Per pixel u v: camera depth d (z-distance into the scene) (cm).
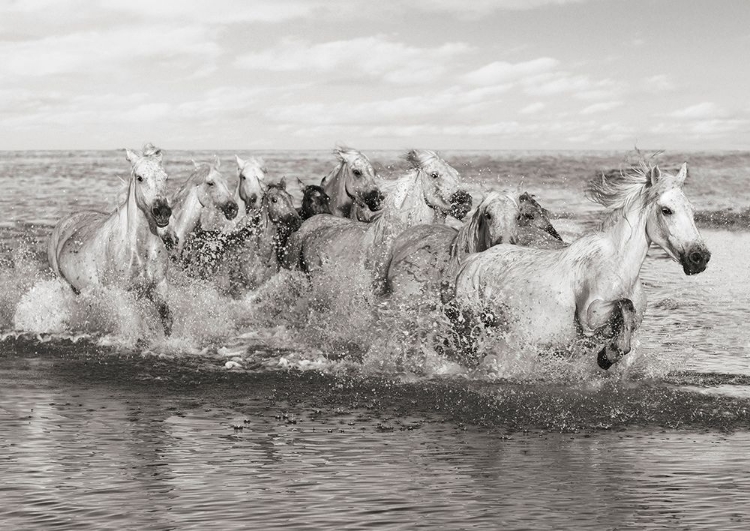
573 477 687
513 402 924
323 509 614
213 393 1003
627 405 913
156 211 1242
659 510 613
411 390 993
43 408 923
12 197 4197
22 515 603
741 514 605
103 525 585
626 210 913
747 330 1373
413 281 1093
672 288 1814
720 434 819
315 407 933
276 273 1486
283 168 6191
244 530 577
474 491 651
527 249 984
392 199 1242
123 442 788
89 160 8131
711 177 5084
